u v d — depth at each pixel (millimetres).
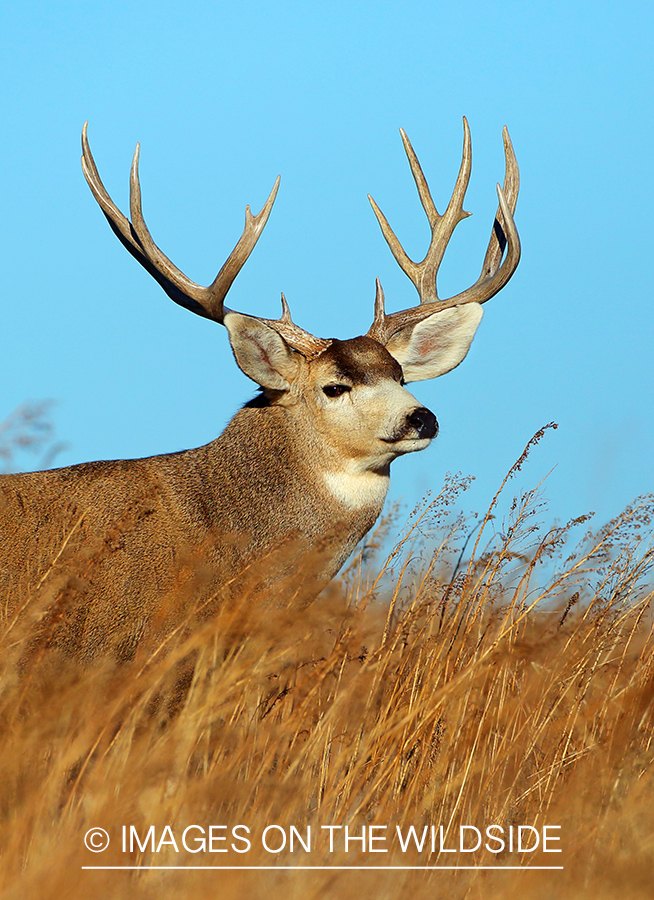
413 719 19328
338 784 17969
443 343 27656
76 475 23609
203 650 20125
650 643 22234
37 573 22109
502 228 29969
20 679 19906
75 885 13609
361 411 24359
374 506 25391
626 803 17281
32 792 15773
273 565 23594
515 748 19469
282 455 24781
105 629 22219
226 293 25516
